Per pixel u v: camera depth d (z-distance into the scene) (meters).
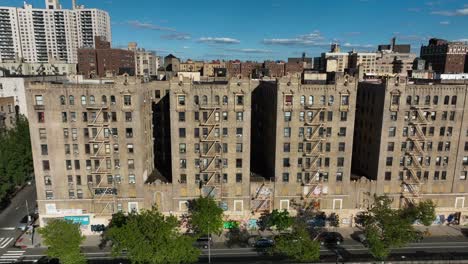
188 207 75.88
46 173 72.00
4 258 67.00
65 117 69.56
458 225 80.50
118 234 57.22
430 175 77.31
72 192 73.38
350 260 65.44
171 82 69.75
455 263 65.31
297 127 72.88
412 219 69.12
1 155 89.06
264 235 75.75
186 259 58.72
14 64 193.12
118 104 69.69
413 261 65.00
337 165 75.62
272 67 177.25
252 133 91.25
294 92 71.06
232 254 68.75
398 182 77.31
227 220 77.06
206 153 73.12
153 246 56.06
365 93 81.75
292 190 76.50
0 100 108.56
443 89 72.75
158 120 85.50
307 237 61.38
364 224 68.88
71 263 59.19
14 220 82.88
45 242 59.25
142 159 73.19
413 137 74.62
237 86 70.62
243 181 75.44
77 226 62.06
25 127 108.19
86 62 170.75
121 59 179.62
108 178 73.31
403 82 71.81
